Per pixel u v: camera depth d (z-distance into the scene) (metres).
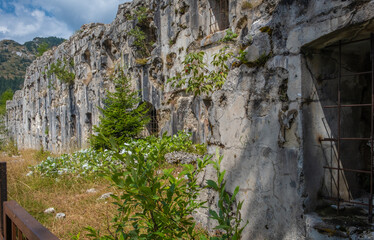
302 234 2.61
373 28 2.37
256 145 3.08
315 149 2.74
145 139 10.39
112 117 10.23
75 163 8.23
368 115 3.15
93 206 5.30
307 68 2.71
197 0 9.33
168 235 2.03
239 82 3.30
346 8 2.34
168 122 10.87
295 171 2.68
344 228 2.34
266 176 2.96
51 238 1.24
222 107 3.56
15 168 9.18
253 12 7.16
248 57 3.18
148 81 11.88
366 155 3.17
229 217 1.86
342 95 2.99
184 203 2.10
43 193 6.43
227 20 8.71
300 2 2.68
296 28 2.71
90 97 16.61
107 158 7.38
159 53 11.32
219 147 3.61
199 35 9.28
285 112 2.78
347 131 3.02
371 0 2.21
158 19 11.39
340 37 2.54
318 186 2.74
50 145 22.33
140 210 4.34
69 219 4.78
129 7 12.95
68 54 18.97
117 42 13.98
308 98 2.71
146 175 1.88
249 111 3.17
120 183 1.76
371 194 2.39
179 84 6.77
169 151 8.48
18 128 32.50
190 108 9.76
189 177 2.21
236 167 3.33
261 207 3.01
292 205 2.70
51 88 21.73
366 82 3.16
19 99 31.89
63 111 19.92
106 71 15.16
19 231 1.72
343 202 2.83
